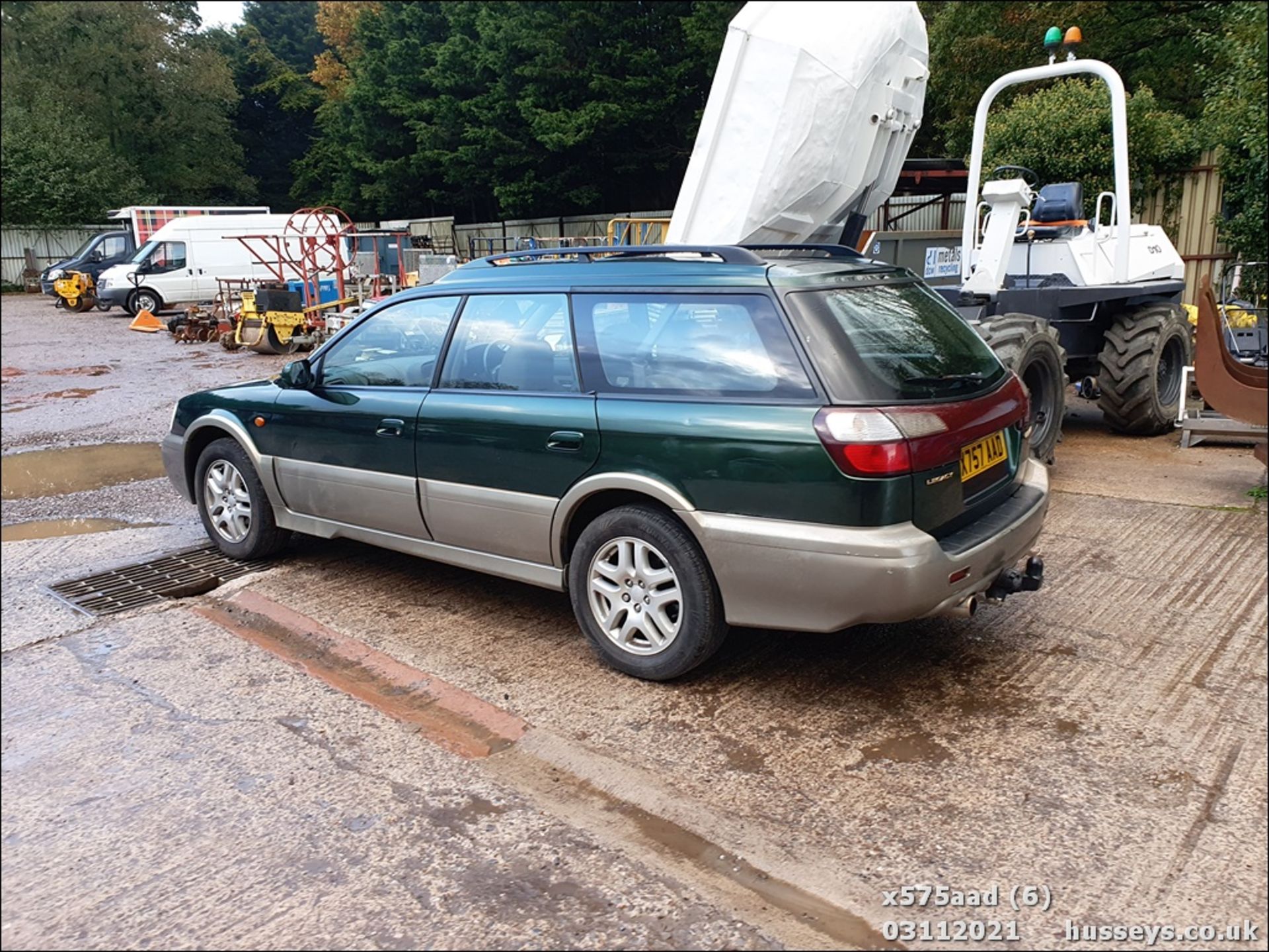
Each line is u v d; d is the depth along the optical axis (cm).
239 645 414
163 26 2347
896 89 658
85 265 2377
